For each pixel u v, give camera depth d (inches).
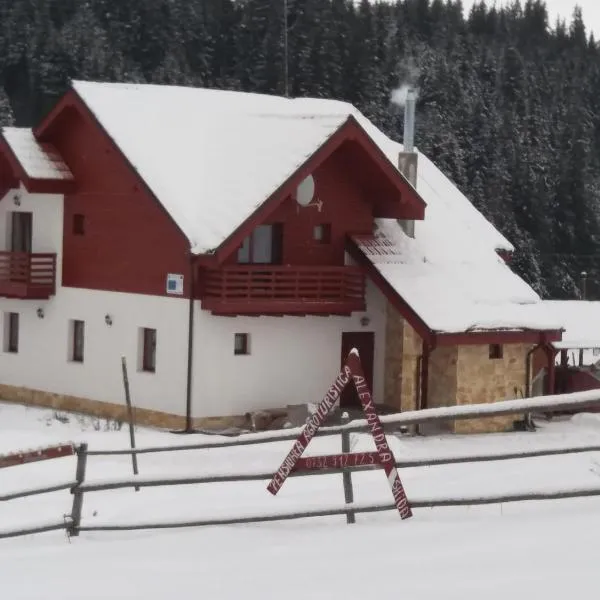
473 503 504.4
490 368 1220.5
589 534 454.3
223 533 508.7
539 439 1136.8
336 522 521.0
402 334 1227.9
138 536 525.3
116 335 1232.2
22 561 479.2
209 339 1155.3
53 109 1267.2
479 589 384.8
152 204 1166.3
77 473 548.4
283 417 1169.4
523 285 1275.8
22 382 1346.0
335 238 1232.2
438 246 1291.8
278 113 1333.7
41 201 1318.9
